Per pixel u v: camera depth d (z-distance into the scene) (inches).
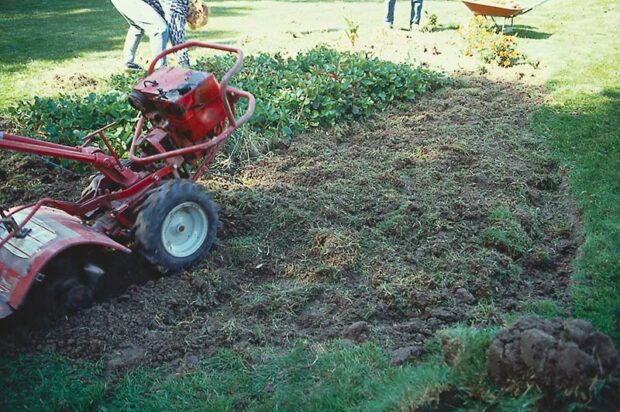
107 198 202.8
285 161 288.7
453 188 264.5
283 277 211.6
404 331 182.9
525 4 655.8
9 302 166.9
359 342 177.8
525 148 306.0
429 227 233.9
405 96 374.0
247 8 724.0
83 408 155.9
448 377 145.3
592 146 300.2
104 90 380.5
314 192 259.4
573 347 131.2
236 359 170.4
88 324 182.5
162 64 400.8
